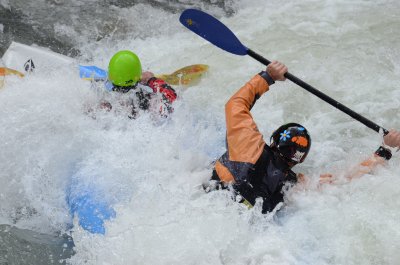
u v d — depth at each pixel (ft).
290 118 50.44
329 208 35.55
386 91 53.52
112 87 45.27
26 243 35.78
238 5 76.89
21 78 50.06
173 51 65.26
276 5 74.84
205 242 33.04
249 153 35.06
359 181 37.24
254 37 66.23
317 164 43.47
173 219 34.63
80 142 42.52
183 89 54.95
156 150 42.06
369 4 72.69
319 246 33.04
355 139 47.19
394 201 35.53
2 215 38.29
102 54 66.54
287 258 32.19
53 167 41.01
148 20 73.15
